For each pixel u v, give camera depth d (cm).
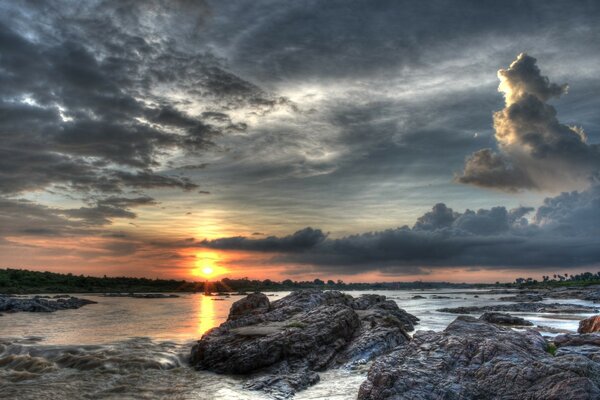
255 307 4181
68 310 8706
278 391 2131
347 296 5338
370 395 1806
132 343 3581
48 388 2227
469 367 1883
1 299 8262
